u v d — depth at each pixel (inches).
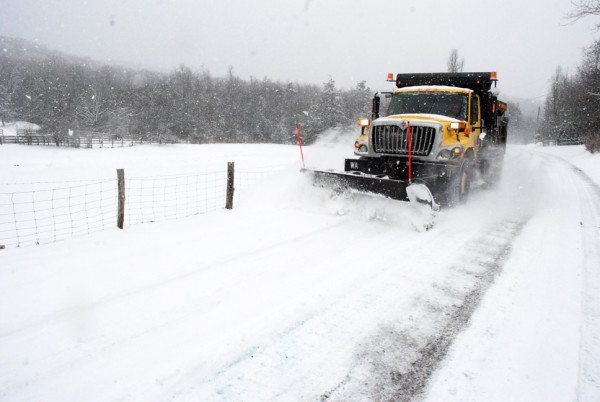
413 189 259.3
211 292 166.6
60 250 222.4
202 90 2925.7
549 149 1630.2
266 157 1302.9
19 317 146.8
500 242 234.7
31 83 2854.3
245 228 266.1
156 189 600.7
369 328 137.3
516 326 138.6
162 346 127.3
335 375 112.7
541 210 327.6
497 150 426.9
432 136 287.6
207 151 1598.2
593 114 1419.8
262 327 137.9
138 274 186.7
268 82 3511.3
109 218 409.4
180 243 233.8
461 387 107.9
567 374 113.0
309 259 205.3
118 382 110.0
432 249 221.0
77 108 2395.4
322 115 2432.3
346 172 299.7
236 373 113.5
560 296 161.6
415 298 159.8
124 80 3572.8
